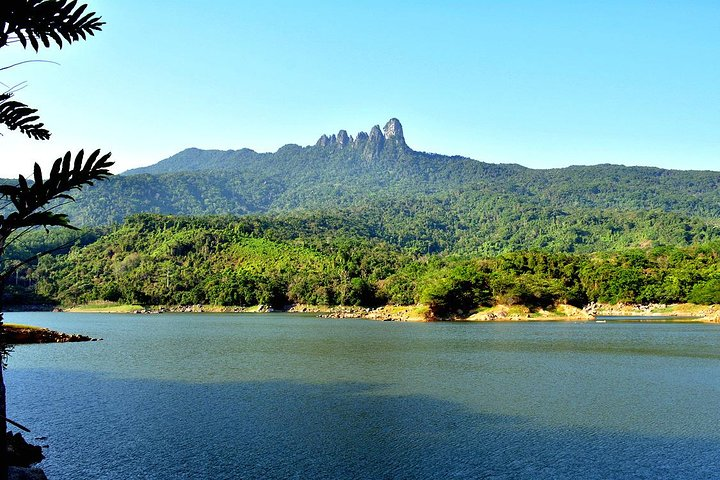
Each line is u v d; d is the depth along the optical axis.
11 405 49.50
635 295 198.75
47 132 13.77
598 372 69.00
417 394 54.94
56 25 12.79
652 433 41.09
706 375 66.69
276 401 51.59
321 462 34.56
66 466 33.62
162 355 85.62
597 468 33.91
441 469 33.62
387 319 185.00
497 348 95.88
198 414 46.19
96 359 80.75
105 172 12.84
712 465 34.44
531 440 39.38
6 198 12.24
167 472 32.69
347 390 56.69
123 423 43.47
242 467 33.66
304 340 110.88
